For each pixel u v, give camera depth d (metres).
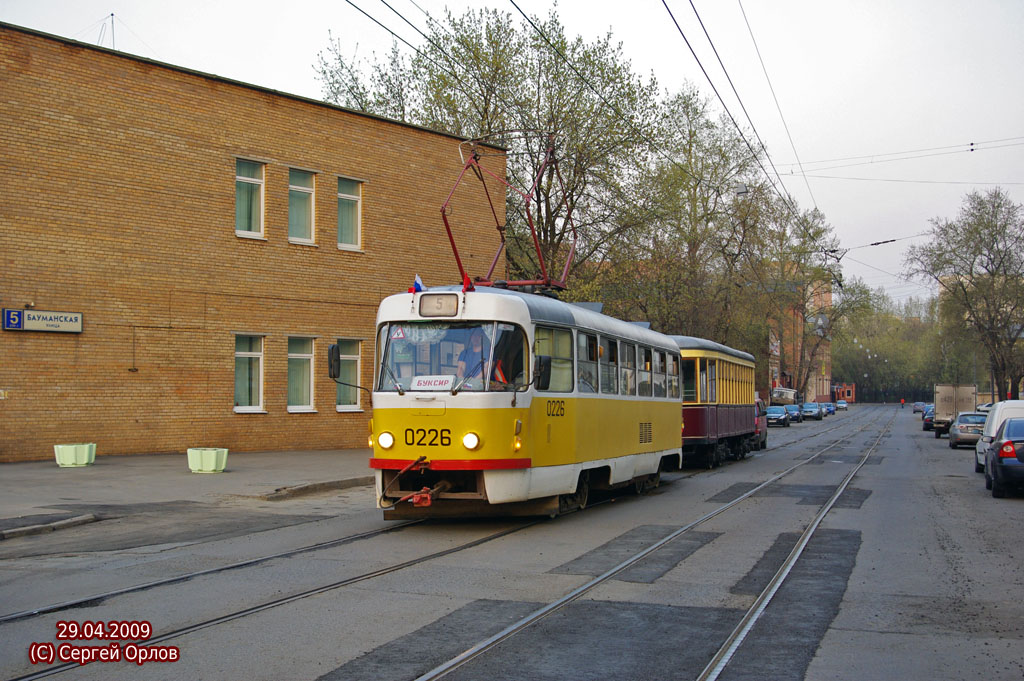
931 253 59.00
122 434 21.88
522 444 12.27
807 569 9.74
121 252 21.92
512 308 12.56
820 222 65.06
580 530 12.58
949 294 59.50
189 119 23.33
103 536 11.80
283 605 7.84
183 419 23.02
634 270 40.53
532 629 7.12
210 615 7.43
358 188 27.59
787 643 6.79
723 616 7.59
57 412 20.78
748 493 18.09
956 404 52.31
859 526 13.22
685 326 47.19
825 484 20.27
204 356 23.48
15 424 20.14
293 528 12.59
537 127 34.94
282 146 25.39
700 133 47.41
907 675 6.02
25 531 11.79
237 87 24.39
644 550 10.84
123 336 21.92
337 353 12.77
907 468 25.91
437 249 29.58
